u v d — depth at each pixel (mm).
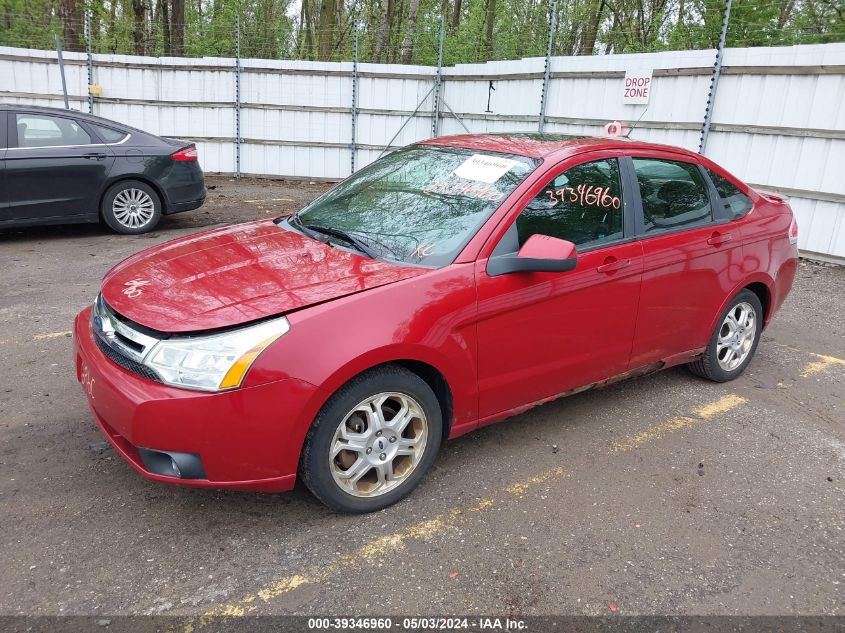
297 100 13898
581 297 3564
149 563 2748
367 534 2982
